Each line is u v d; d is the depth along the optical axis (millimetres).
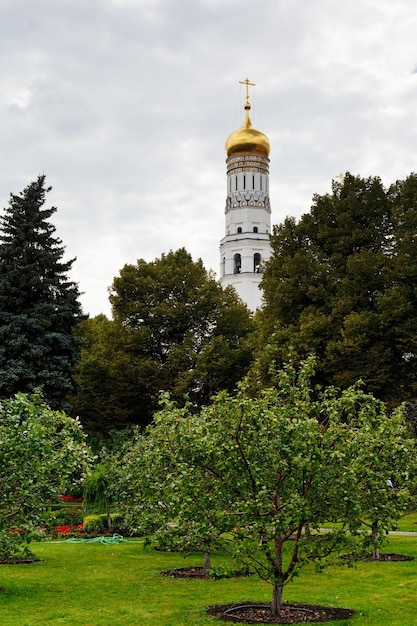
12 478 11984
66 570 16203
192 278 44656
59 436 13164
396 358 30359
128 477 15805
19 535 12336
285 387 11438
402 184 33906
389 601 12391
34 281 34188
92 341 52344
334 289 31953
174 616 11312
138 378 41156
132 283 44062
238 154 77438
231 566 12273
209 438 10680
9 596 12953
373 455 10992
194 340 42844
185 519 11211
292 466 10352
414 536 21484
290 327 31672
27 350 33781
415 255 30188
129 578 15125
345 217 33094
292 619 10945
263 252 75625
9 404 12531
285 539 11141
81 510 26422
